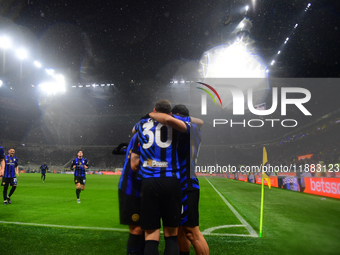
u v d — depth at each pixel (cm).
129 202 243
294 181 1202
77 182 795
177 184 218
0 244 326
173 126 224
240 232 418
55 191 1150
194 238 240
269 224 483
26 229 410
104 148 5853
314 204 767
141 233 246
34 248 316
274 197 947
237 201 834
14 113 4872
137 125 244
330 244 355
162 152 221
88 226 445
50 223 466
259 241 365
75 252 304
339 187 856
